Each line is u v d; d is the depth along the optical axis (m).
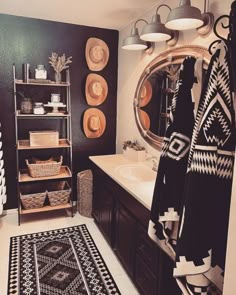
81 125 3.21
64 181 3.17
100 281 1.98
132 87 2.84
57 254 2.31
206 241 0.95
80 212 3.10
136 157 2.60
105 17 2.68
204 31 1.66
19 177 2.79
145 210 1.64
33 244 2.45
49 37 2.89
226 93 0.93
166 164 1.24
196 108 1.15
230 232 0.68
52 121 3.09
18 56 2.82
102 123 3.27
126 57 2.96
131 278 1.95
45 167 2.83
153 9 2.35
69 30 2.96
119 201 2.10
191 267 0.97
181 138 1.19
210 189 0.95
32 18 2.79
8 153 2.96
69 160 3.24
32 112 2.80
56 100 2.86
